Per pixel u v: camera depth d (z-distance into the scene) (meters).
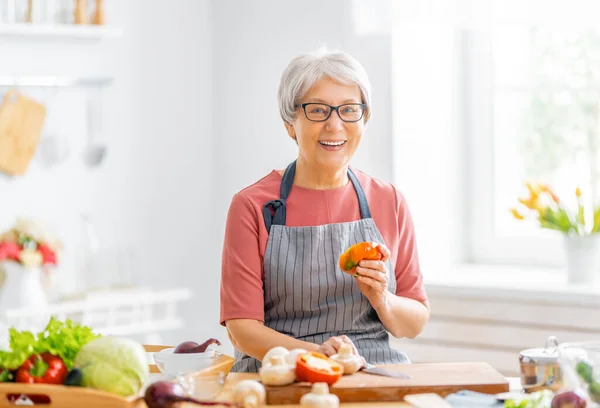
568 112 3.72
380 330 2.34
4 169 3.49
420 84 3.74
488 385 1.80
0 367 1.75
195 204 4.08
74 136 3.70
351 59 2.31
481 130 3.91
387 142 3.64
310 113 2.29
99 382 1.71
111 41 3.79
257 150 3.98
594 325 3.23
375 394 1.77
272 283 2.28
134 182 3.88
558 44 3.72
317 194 2.36
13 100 3.51
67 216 3.68
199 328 4.11
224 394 1.83
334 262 2.28
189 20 4.03
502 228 3.90
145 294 3.61
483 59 3.88
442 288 3.51
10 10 3.48
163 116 3.96
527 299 3.35
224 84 4.07
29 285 3.30
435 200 3.83
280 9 3.88
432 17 3.52
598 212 3.35
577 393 1.60
